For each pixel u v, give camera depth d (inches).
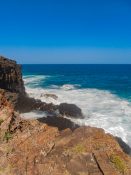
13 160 500.4
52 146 517.0
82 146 490.0
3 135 573.6
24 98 1354.6
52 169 462.0
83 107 1502.2
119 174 447.8
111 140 505.4
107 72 5733.3
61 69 7234.3
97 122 1200.8
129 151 912.3
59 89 2336.4
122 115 1318.9
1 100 701.9
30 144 534.0
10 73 1617.9
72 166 460.8
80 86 2674.7
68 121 1105.4
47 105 1338.6
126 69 7155.5
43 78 3715.6
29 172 469.7
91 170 454.6
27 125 608.7
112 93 2132.1
